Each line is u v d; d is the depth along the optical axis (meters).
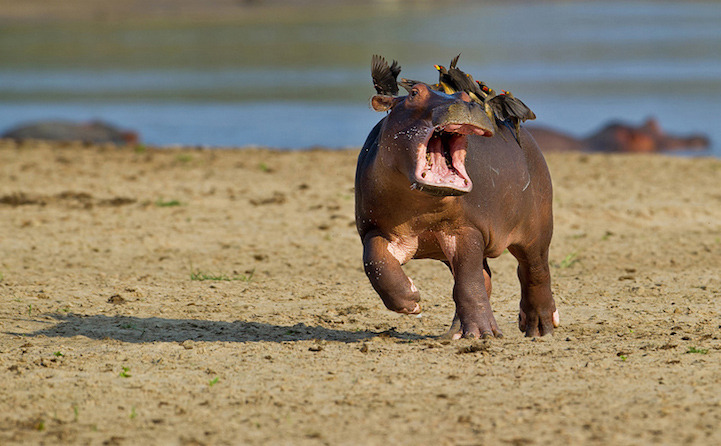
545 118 124.56
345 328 30.08
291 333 28.98
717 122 119.88
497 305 33.94
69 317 31.12
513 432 19.31
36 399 22.06
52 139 97.75
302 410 20.95
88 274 38.28
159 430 19.92
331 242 45.25
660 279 37.41
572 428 19.48
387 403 21.27
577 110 131.12
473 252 25.44
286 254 42.78
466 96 23.17
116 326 29.86
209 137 103.25
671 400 21.11
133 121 117.81
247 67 189.50
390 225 25.23
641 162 69.94
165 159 69.25
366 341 27.16
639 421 19.81
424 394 21.86
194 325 29.94
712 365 23.88
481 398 21.48
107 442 19.28
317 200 54.84
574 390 21.94
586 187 59.16
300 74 173.38
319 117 117.88
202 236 46.12
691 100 139.88
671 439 18.78
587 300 34.03
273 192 56.91
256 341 27.80
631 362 24.27
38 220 48.84
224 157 70.44
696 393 21.56
